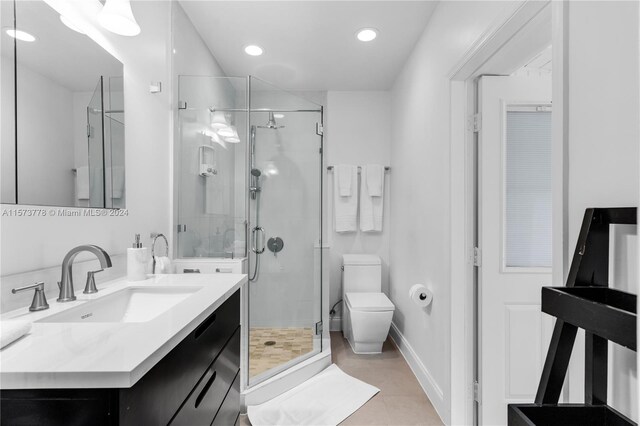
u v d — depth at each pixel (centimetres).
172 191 192
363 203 326
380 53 256
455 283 174
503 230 166
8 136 88
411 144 253
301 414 182
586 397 73
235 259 199
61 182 107
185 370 83
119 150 140
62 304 97
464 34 157
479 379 168
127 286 123
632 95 71
